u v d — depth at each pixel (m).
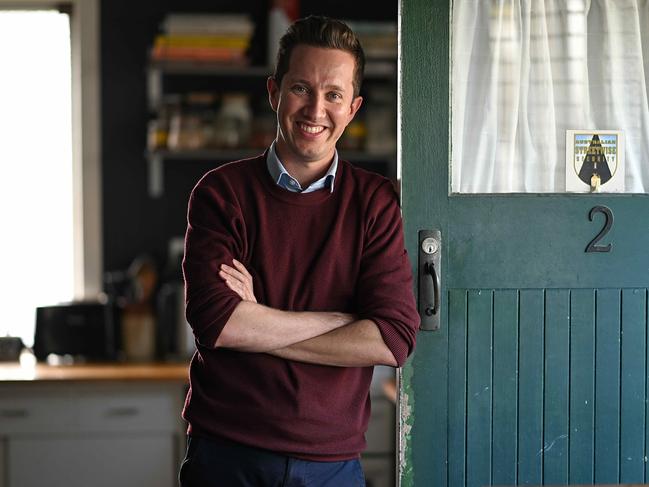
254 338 2.54
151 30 5.16
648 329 2.98
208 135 4.91
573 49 3.03
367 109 4.98
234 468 2.58
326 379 2.59
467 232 2.92
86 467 4.48
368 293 2.62
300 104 2.58
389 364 2.60
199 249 2.61
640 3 3.05
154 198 5.20
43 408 4.46
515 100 3.01
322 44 2.58
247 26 4.84
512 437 2.95
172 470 4.50
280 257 2.63
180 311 4.87
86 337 4.81
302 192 2.64
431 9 2.89
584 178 3.04
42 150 5.24
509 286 2.93
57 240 5.26
